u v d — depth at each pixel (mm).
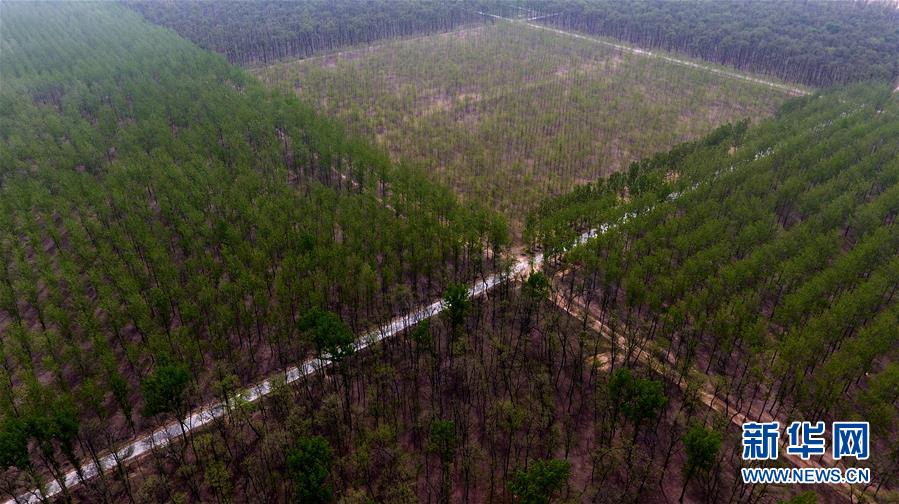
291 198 105000
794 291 87125
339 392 73812
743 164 120125
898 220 101000
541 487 52406
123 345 76438
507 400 72812
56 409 61062
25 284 82875
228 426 69250
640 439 68312
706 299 80750
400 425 69938
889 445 67875
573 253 89562
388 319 86562
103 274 90062
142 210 101438
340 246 90875
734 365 78875
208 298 80938
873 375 77250
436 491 62406
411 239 92688
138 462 65562
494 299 90625
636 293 80438
